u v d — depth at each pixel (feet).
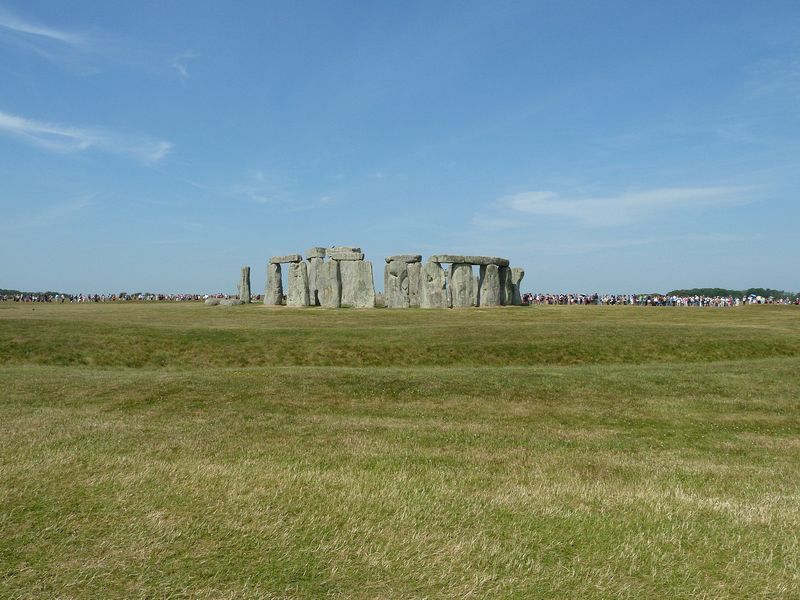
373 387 71.10
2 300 329.72
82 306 222.48
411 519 27.99
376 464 41.63
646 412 63.41
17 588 21.22
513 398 68.18
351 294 188.96
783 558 25.89
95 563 22.88
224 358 100.58
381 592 22.02
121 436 47.62
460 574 23.48
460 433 53.16
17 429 48.49
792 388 73.77
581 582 23.29
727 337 116.37
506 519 28.81
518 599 22.02
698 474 42.27
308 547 24.76
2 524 25.29
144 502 28.12
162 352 102.22
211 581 22.16
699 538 27.58
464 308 182.29
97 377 76.64
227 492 30.01
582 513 30.09
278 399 65.16
